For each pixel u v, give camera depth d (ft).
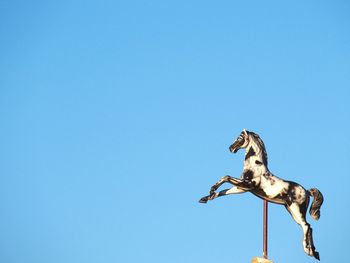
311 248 217.97
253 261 214.69
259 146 219.61
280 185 218.59
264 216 218.38
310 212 220.84
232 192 219.00
